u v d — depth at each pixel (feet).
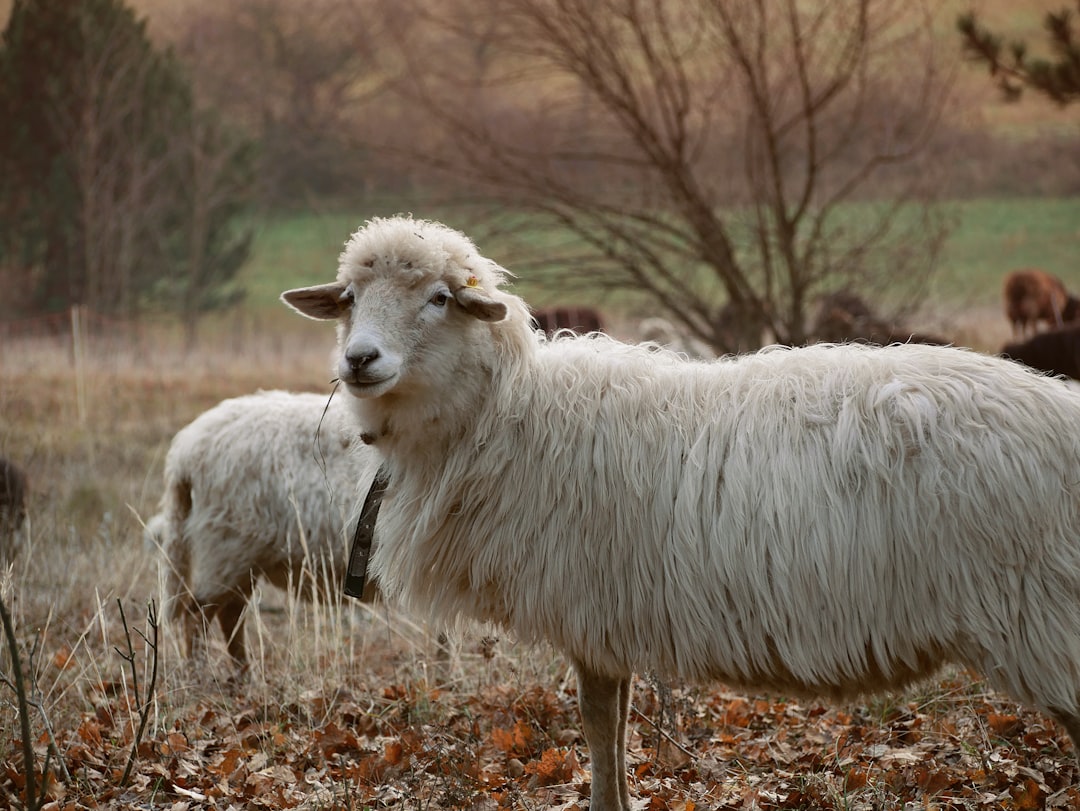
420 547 15.26
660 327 53.42
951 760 17.25
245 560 22.56
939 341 44.70
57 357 62.69
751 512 13.84
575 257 45.55
